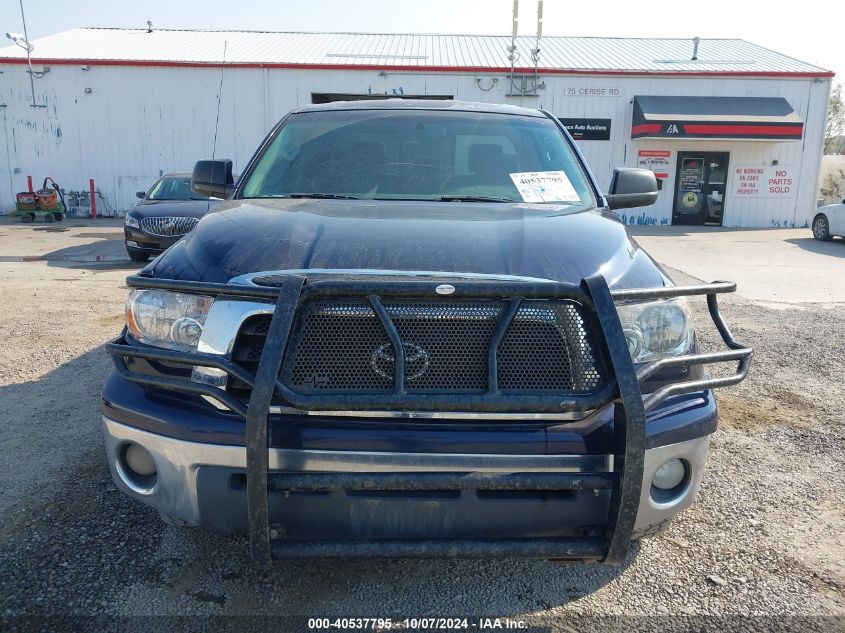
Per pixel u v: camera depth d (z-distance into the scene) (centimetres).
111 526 299
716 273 1132
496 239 249
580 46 2562
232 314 215
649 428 218
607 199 372
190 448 211
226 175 388
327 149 363
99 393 475
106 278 971
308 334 205
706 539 300
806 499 340
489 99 2170
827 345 645
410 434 202
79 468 357
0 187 2259
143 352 216
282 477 197
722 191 2216
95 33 2638
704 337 670
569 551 204
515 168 353
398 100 413
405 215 279
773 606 254
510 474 201
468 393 201
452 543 203
